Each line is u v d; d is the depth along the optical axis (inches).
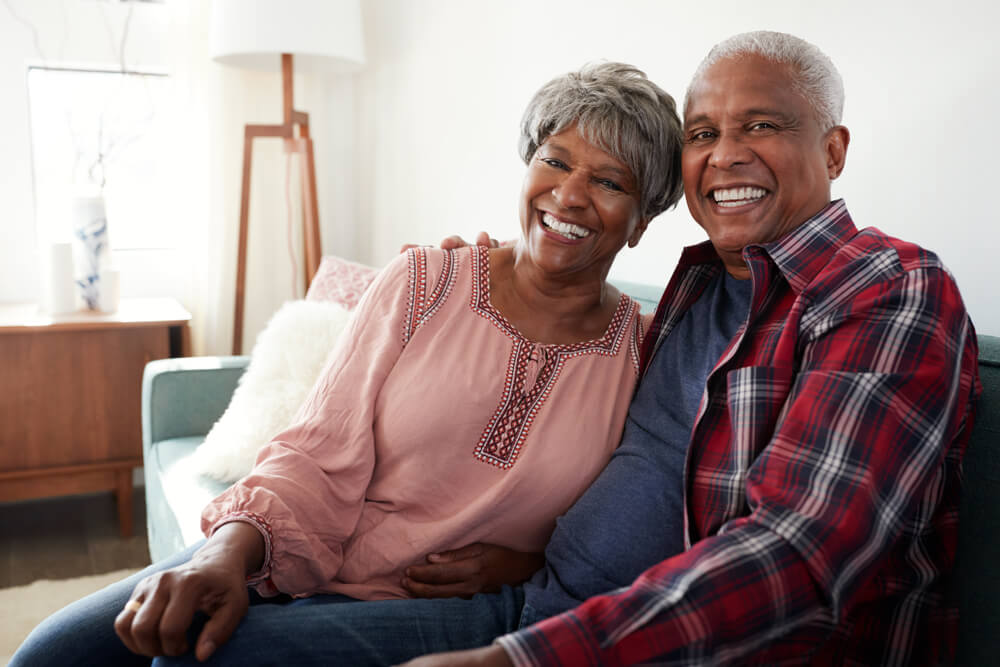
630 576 38.0
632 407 44.6
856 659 37.2
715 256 45.8
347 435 44.7
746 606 28.7
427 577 42.1
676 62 70.9
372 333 46.9
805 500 30.9
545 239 45.6
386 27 123.4
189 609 33.7
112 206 123.9
